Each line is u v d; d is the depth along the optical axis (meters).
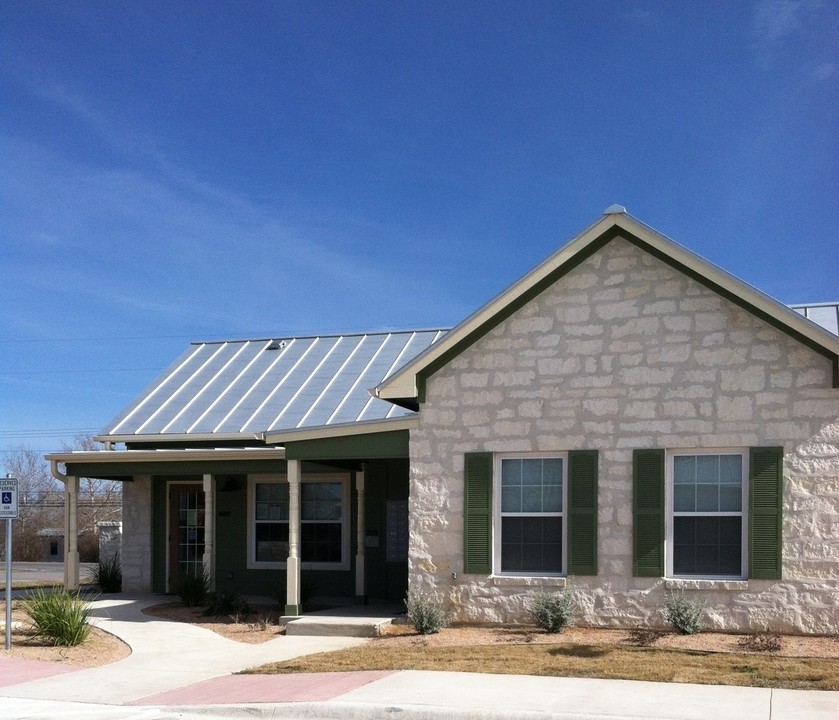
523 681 10.80
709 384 14.26
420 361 15.56
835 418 13.64
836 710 9.20
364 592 19.12
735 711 9.19
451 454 15.46
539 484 15.14
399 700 9.86
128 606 19.03
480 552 15.08
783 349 13.95
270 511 21.55
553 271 15.05
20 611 17.28
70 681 11.81
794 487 13.73
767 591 13.70
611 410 14.69
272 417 21.97
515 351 15.29
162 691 11.20
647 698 9.80
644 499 14.36
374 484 20.58
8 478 13.93
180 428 22.09
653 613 14.17
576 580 14.57
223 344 26.56
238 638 15.33
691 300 14.47
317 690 10.62
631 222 14.55
